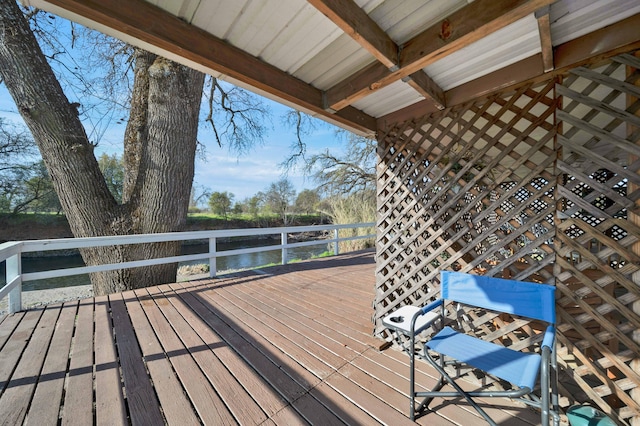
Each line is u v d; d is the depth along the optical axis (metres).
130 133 4.72
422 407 1.51
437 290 2.00
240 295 3.56
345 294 3.61
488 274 1.77
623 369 1.33
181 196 4.61
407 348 2.13
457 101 1.94
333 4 1.11
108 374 1.84
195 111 4.82
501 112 1.74
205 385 1.72
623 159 1.99
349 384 1.74
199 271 6.77
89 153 4.16
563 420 1.49
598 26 1.34
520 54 1.58
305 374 1.84
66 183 3.95
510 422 1.42
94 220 4.07
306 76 1.88
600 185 1.37
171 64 4.41
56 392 1.67
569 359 1.66
